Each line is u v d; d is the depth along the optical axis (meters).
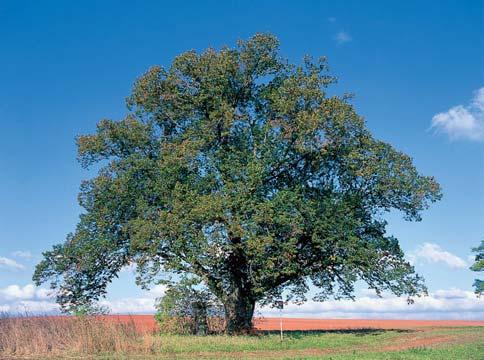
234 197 34.56
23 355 24.25
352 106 35.97
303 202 36.56
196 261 35.66
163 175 35.75
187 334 35.41
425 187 37.75
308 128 35.06
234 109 37.88
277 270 36.31
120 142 37.75
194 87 38.47
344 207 37.16
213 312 37.56
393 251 39.53
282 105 35.88
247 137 37.94
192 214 33.50
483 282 47.59
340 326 59.56
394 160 38.41
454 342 30.84
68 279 36.75
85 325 26.70
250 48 38.66
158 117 38.88
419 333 37.56
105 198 36.06
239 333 36.81
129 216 36.66
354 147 36.84
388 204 39.66
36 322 27.28
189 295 36.16
